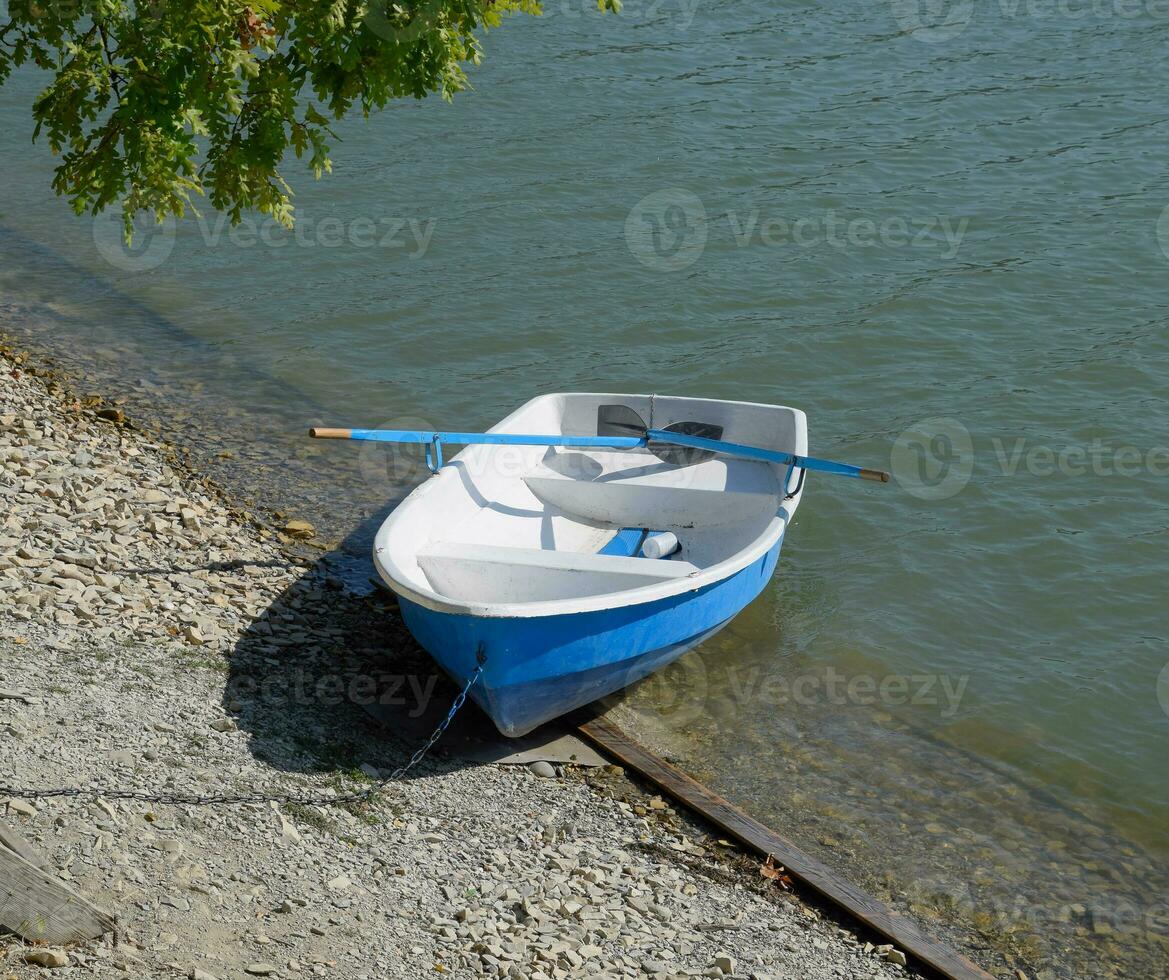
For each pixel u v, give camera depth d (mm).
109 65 6520
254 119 6773
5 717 5773
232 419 11695
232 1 6270
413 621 7121
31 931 4359
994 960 6039
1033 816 7184
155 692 6617
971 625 9102
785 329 13867
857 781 7359
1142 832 7117
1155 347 13250
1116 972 6023
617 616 6934
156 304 14539
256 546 9133
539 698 7012
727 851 6594
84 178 6789
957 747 7738
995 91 20812
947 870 6668
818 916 6180
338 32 6574
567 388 12719
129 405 11758
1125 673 8602
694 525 8992
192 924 4762
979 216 16562
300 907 5152
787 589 9453
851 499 10703
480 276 15172
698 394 12617
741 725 7801
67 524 8438
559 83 21516
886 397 12508
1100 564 9828
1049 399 12336
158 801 5578
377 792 6422
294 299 14680
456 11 6977
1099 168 17906
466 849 6117
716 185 17641
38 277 15258
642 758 7234
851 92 20984
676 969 5445
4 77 6629
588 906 5801
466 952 5180
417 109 20438
